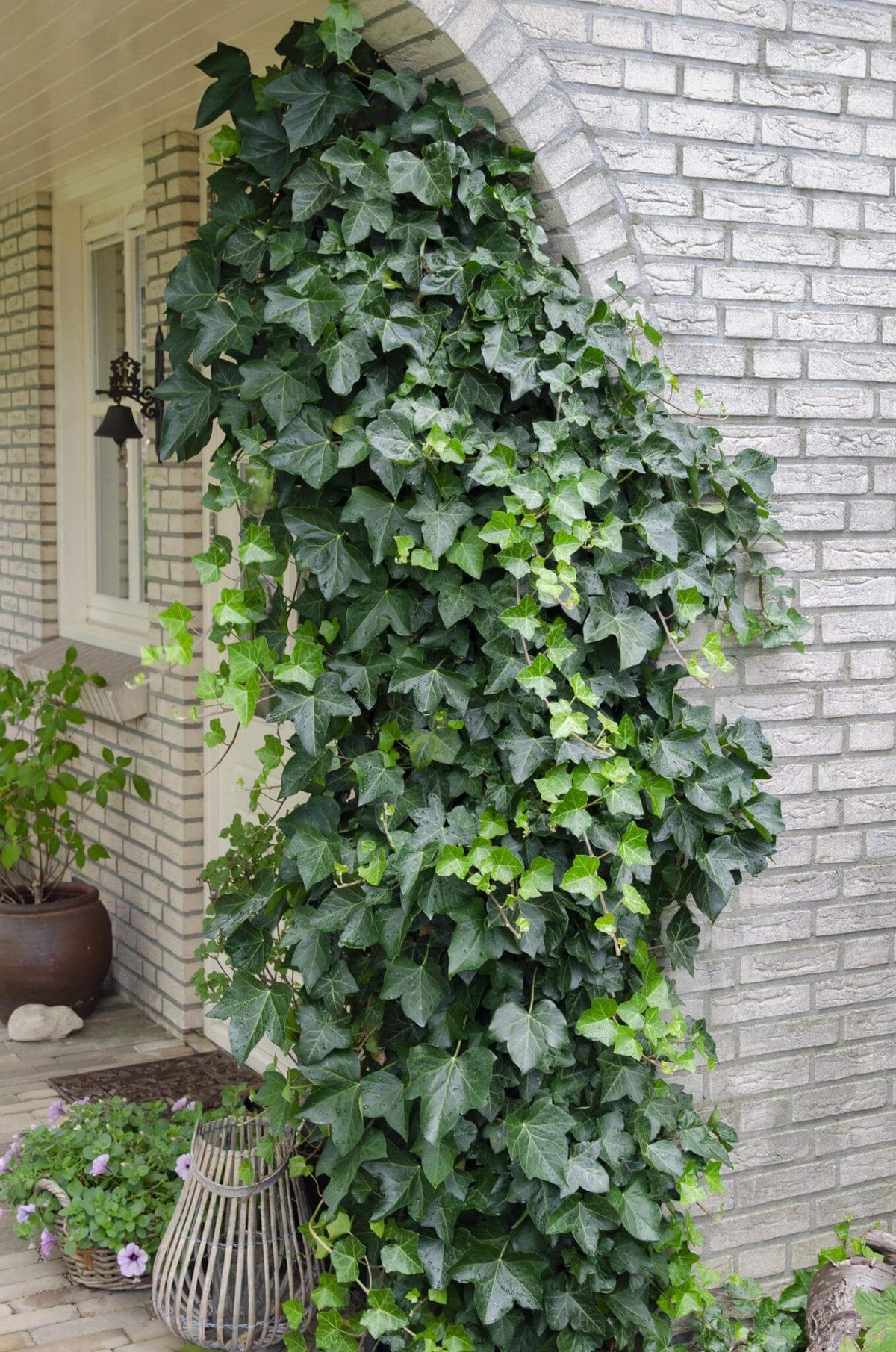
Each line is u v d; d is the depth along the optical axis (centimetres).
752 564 319
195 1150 320
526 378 282
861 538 336
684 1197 302
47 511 618
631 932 296
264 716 440
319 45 280
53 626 626
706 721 300
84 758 576
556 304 287
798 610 330
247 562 277
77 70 417
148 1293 346
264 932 300
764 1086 334
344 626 280
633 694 296
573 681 282
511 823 288
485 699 284
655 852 303
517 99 287
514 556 274
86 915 500
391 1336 290
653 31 301
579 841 293
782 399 324
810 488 329
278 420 274
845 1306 304
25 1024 483
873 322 332
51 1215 346
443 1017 283
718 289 315
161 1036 493
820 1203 343
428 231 277
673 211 308
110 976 548
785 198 320
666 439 296
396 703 288
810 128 321
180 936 488
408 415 273
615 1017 290
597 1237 288
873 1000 345
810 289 325
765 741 317
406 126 280
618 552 291
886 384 335
